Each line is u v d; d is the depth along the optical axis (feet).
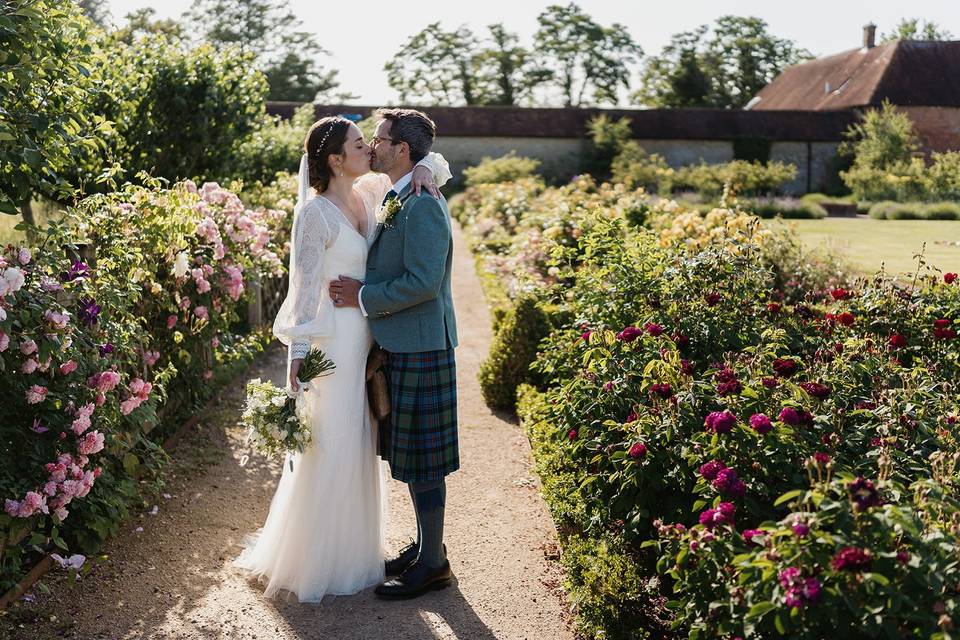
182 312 16.49
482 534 12.98
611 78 158.51
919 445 9.91
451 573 11.60
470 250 47.60
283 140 41.37
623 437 11.10
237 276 17.22
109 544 11.84
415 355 10.54
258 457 15.74
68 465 10.68
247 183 31.68
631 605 9.53
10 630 9.59
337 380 10.61
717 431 9.07
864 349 12.74
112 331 12.26
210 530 12.60
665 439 10.11
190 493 13.89
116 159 25.05
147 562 11.47
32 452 10.66
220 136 28.71
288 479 10.88
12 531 10.12
